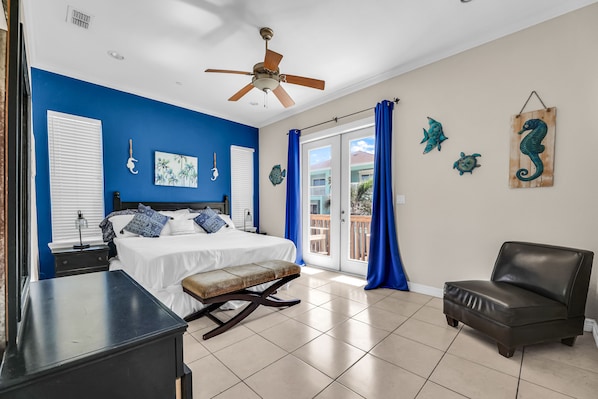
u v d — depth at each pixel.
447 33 2.64
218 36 2.65
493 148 2.69
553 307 1.92
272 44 2.79
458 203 2.93
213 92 3.99
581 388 1.57
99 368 0.66
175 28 2.53
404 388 1.59
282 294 3.21
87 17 2.37
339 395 1.53
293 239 4.64
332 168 4.31
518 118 2.54
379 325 2.40
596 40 2.18
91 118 3.55
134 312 0.89
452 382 1.64
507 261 2.38
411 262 3.32
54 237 3.29
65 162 3.37
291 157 4.69
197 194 4.69
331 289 3.40
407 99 3.32
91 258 3.08
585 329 2.24
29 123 1.19
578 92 2.25
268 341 2.13
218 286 2.25
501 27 2.56
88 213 3.54
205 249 2.66
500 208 2.66
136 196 3.97
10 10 0.68
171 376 0.78
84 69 3.30
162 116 4.24
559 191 2.34
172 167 4.32
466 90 2.85
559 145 2.34
